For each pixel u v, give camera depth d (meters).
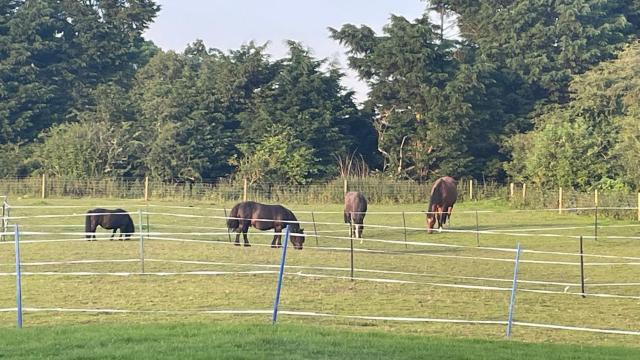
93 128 54.78
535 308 16.64
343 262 22.08
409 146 57.91
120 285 17.59
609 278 20.98
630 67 52.38
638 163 43.62
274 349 10.81
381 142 58.19
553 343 13.09
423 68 57.22
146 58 73.31
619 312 16.52
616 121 50.12
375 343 11.52
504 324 14.88
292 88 59.59
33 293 16.53
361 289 17.95
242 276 19.03
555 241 29.38
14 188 48.28
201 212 37.84
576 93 56.84
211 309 15.29
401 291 17.92
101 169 53.66
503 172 57.53
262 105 59.28
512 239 29.92
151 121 58.12
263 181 53.47
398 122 57.66
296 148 56.06
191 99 59.09
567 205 41.06
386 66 58.16
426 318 15.07
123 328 12.36
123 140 54.53
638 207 36.22
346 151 59.22
